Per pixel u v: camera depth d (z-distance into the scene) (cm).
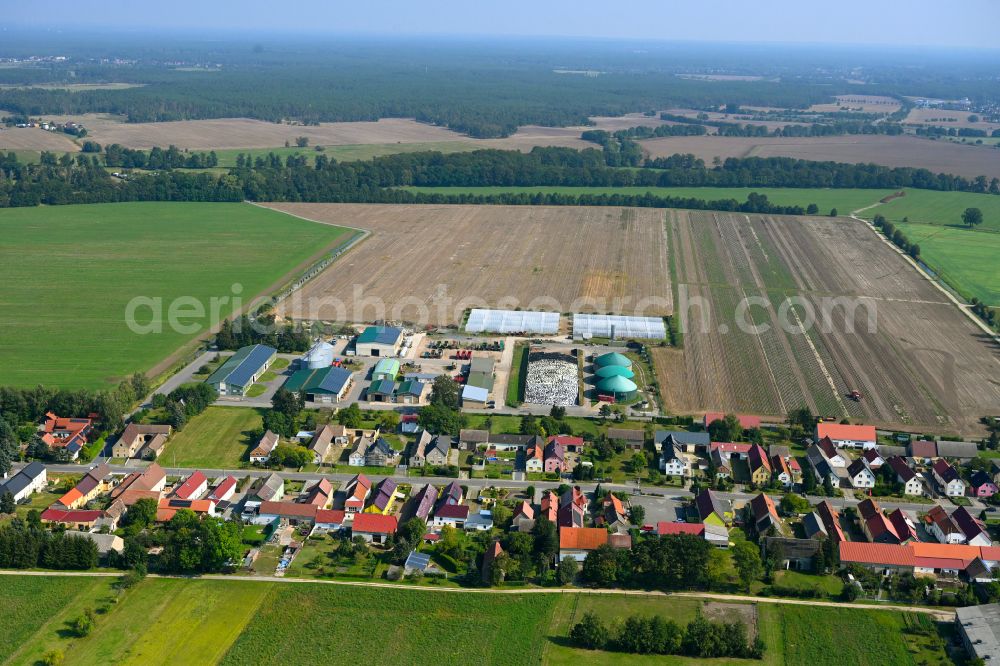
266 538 14512
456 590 13250
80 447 17312
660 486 16612
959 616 12444
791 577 13725
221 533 13588
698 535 14488
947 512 15688
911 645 12181
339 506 15625
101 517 14650
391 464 17188
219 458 17312
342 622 12438
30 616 12406
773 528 14588
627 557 13712
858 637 12338
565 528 14288
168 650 11788
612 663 11800
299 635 12144
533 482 16650
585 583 13550
